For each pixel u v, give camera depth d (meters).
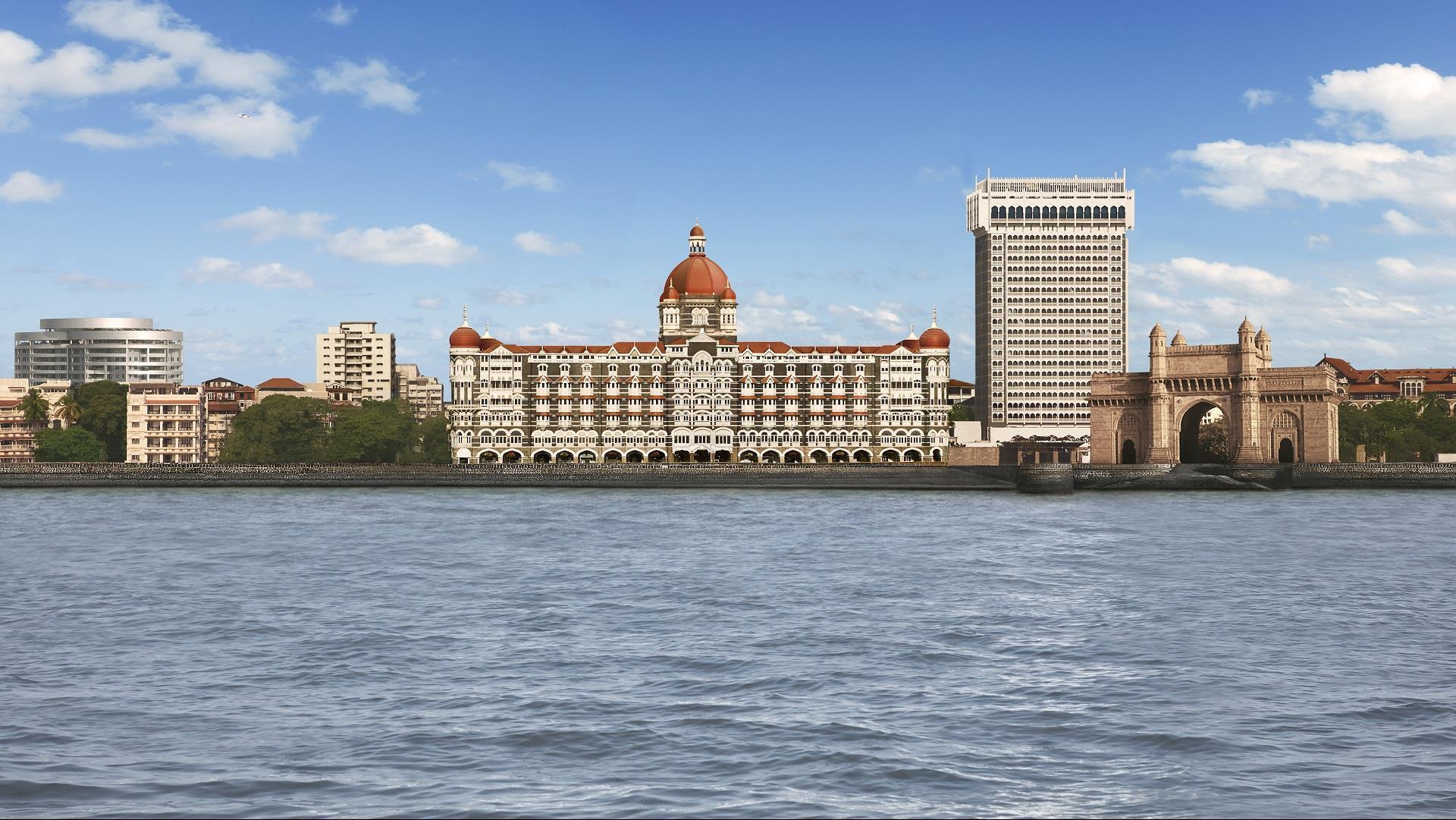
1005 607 74.88
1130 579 87.19
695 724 47.66
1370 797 39.50
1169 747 44.72
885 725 47.47
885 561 97.94
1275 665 57.81
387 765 42.66
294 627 68.50
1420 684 53.91
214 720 48.41
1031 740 45.62
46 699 51.81
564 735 46.06
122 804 38.91
